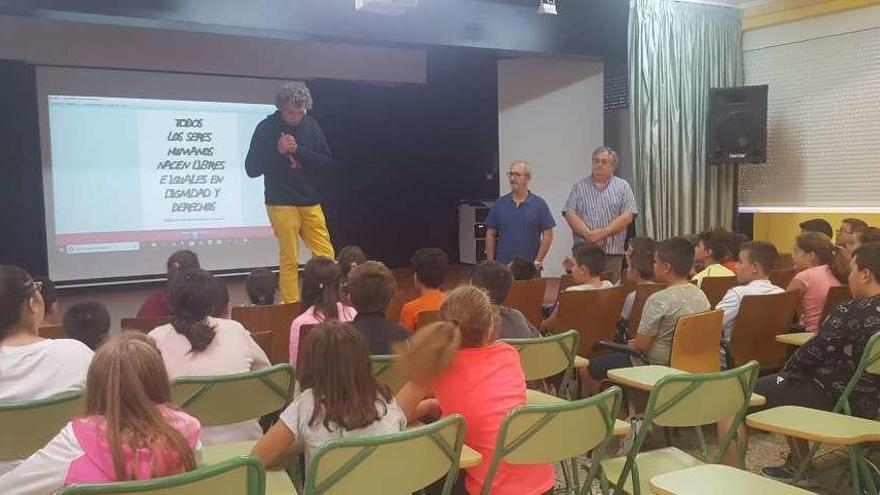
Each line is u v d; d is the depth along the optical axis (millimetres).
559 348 2674
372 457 1555
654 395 1942
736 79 6688
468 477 1943
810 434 2160
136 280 7508
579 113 6723
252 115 7828
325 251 4809
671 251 3184
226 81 7656
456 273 8891
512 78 6738
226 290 2518
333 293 2857
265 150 4562
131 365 1411
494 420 1894
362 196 9648
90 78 7125
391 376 2340
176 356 2223
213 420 2107
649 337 3117
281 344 3596
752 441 3281
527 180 5180
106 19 4547
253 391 2115
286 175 4586
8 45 6613
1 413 1802
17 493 1366
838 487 2748
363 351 1727
